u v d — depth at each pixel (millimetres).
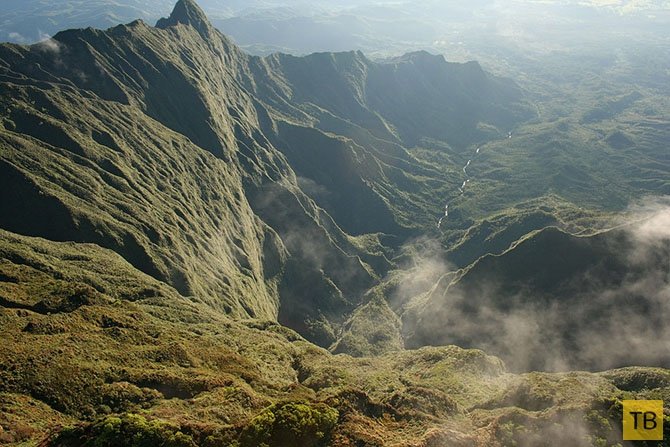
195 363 74938
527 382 67188
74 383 62719
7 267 97625
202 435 44781
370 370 94062
